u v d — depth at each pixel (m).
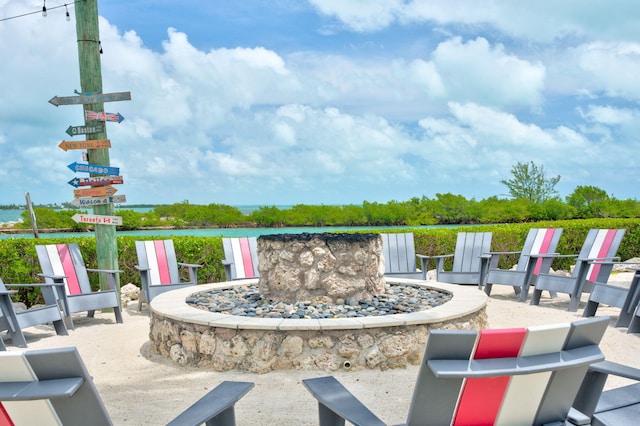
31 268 7.62
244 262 7.42
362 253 5.21
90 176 7.14
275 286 5.27
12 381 1.79
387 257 7.76
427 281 6.40
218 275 8.66
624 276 9.30
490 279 7.49
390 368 4.17
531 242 7.62
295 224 22.44
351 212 22.81
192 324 4.41
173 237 8.84
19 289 7.73
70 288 6.50
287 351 4.12
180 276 8.57
